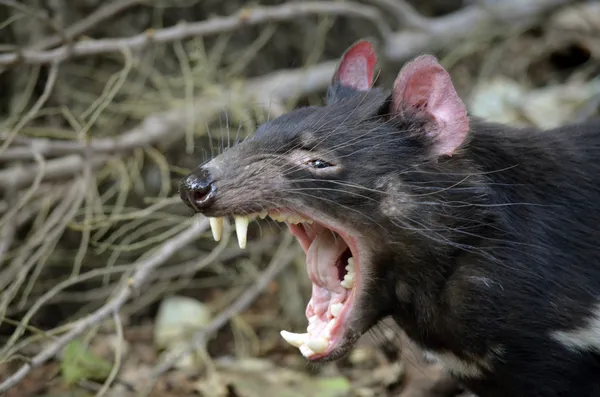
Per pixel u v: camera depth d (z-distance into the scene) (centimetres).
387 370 732
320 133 522
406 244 517
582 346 512
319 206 514
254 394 693
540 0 1015
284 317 854
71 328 679
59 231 721
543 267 512
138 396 688
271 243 872
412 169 515
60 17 877
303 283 852
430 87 516
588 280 515
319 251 562
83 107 897
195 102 860
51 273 864
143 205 897
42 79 862
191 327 808
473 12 1001
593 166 547
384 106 529
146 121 841
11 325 826
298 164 517
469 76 1084
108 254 876
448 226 515
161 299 888
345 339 539
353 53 593
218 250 729
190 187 512
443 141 514
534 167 533
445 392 678
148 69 898
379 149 516
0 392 586
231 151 527
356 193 511
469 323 520
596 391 524
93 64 902
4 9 862
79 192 790
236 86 853
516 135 543
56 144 764
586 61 1092
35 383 736
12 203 794
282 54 992
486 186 518
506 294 511
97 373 710
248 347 810
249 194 512
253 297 751
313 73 909
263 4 961
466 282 516
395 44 953
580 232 525
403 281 530
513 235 516
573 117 938
